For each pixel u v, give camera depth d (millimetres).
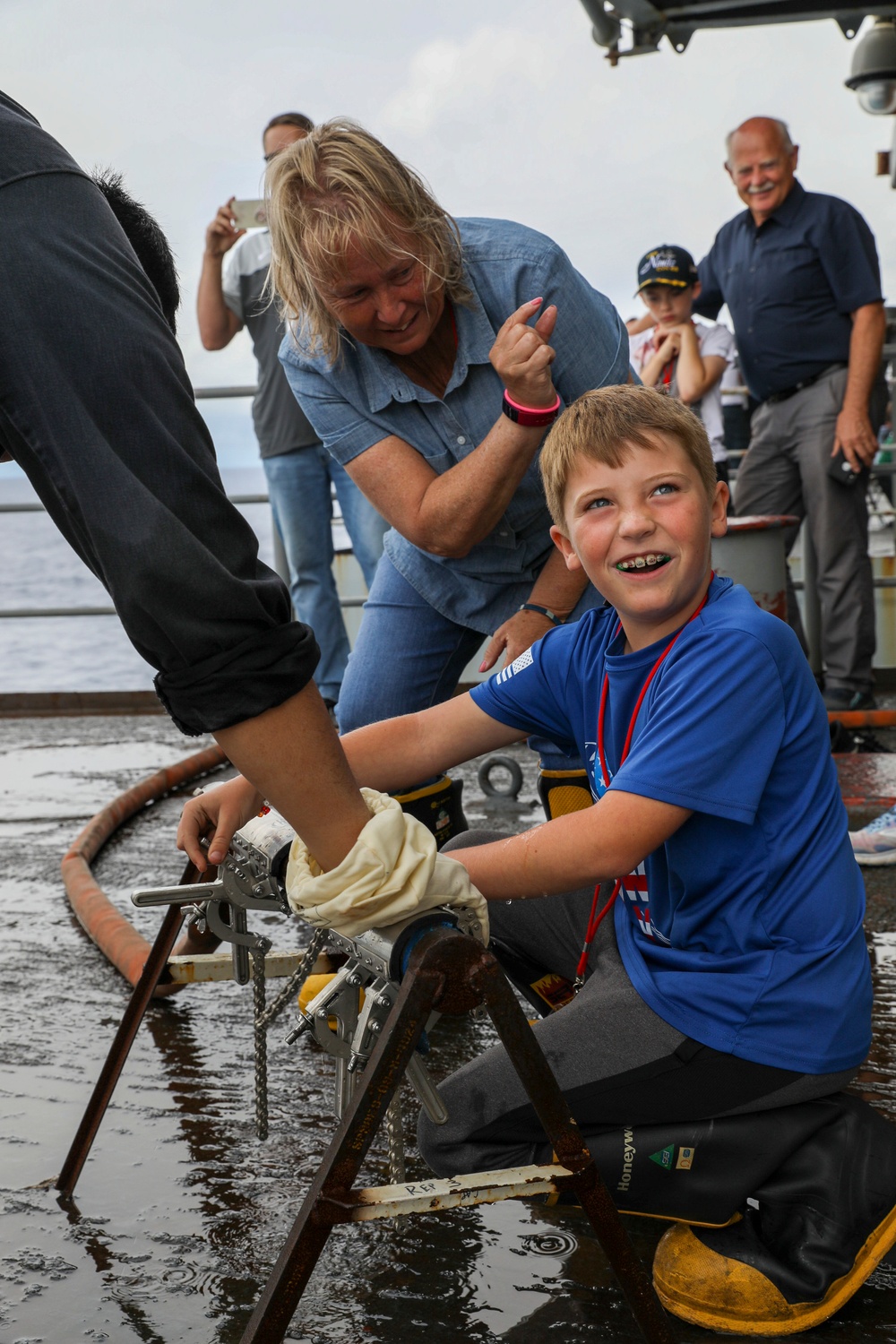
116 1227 1425
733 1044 1256
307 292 1778
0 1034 1996
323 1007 1105
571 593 1976
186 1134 1650
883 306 4270
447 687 2258
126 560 847
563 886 1259
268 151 4117
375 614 2217
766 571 3891
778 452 4551
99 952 2393
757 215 4332
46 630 20312
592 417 1309
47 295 851
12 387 863
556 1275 1321
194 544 863
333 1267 1337
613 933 1431
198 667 878
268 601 913
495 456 1785
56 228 873
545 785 1943
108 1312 1261
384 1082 1002
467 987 1009
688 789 1211
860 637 4488
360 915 996
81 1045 1957
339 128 1712
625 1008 1297
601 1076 1278
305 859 1059
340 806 973
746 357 4516
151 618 863
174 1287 1305
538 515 2043
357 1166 1010
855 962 1297
